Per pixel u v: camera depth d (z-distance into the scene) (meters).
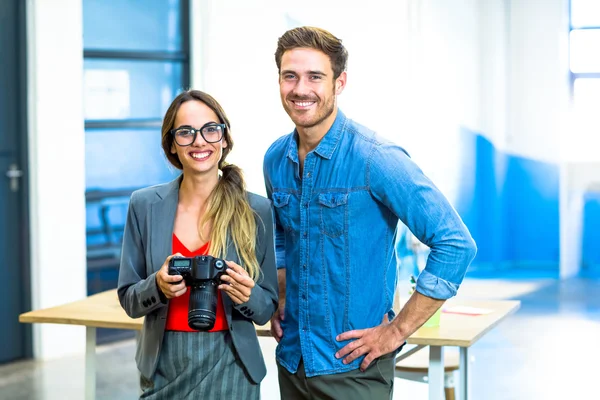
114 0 6.05
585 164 9.29
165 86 6.41
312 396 2.31
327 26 7.17
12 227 5.43
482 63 9.16
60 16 5.49
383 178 2.15
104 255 6.04
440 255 2.13
